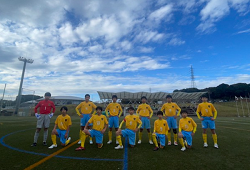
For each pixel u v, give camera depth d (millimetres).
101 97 29125
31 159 3229
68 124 4562
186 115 4430
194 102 34562
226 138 5742
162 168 2783
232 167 2855
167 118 5082
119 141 4250
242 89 51812
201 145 4637
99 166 2867
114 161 3152
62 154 3617
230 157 3445
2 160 3148
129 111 4613
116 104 5488
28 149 4035
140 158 3359
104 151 3938
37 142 4906
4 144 4566
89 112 5461
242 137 5949
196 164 2998
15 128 8242
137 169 2736
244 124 10992
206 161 3174
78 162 3078
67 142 4539
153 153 3770
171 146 4582
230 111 28234
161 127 4375
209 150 4055
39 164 2943
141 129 5137
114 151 3941
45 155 3523
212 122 4410
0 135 6109
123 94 28328
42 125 4594
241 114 26094
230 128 8750
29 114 28016
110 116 5301
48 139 5406
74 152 3807
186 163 3051
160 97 30469
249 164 3016
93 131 4320
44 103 4734
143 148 4297
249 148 4262
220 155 3594
